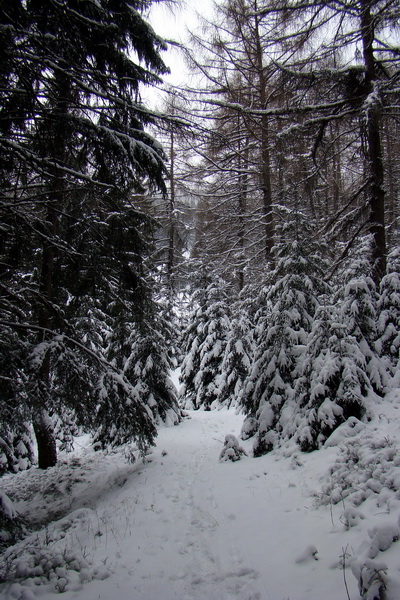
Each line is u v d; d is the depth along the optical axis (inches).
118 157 263.7
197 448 396.5
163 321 544.7
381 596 102.2
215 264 744.3
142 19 265.7
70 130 241.6
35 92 196.2
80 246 323.9
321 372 261.7
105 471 380.5
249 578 147.3
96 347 551.5
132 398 305.3
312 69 395.5
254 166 621.9
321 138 407.8
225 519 205.2
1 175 229.0
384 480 172.2
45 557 181.0
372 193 404.2
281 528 177.8
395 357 303.9
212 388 629.6
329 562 138.9
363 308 290.4
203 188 664.4
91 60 248.8
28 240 251.6
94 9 229.3
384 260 384.5
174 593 148.9
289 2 364.5
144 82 269.7
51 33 221.1
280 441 293.0
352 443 221.5
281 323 323.3
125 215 307.9
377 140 402.9
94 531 222.1
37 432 397.7
